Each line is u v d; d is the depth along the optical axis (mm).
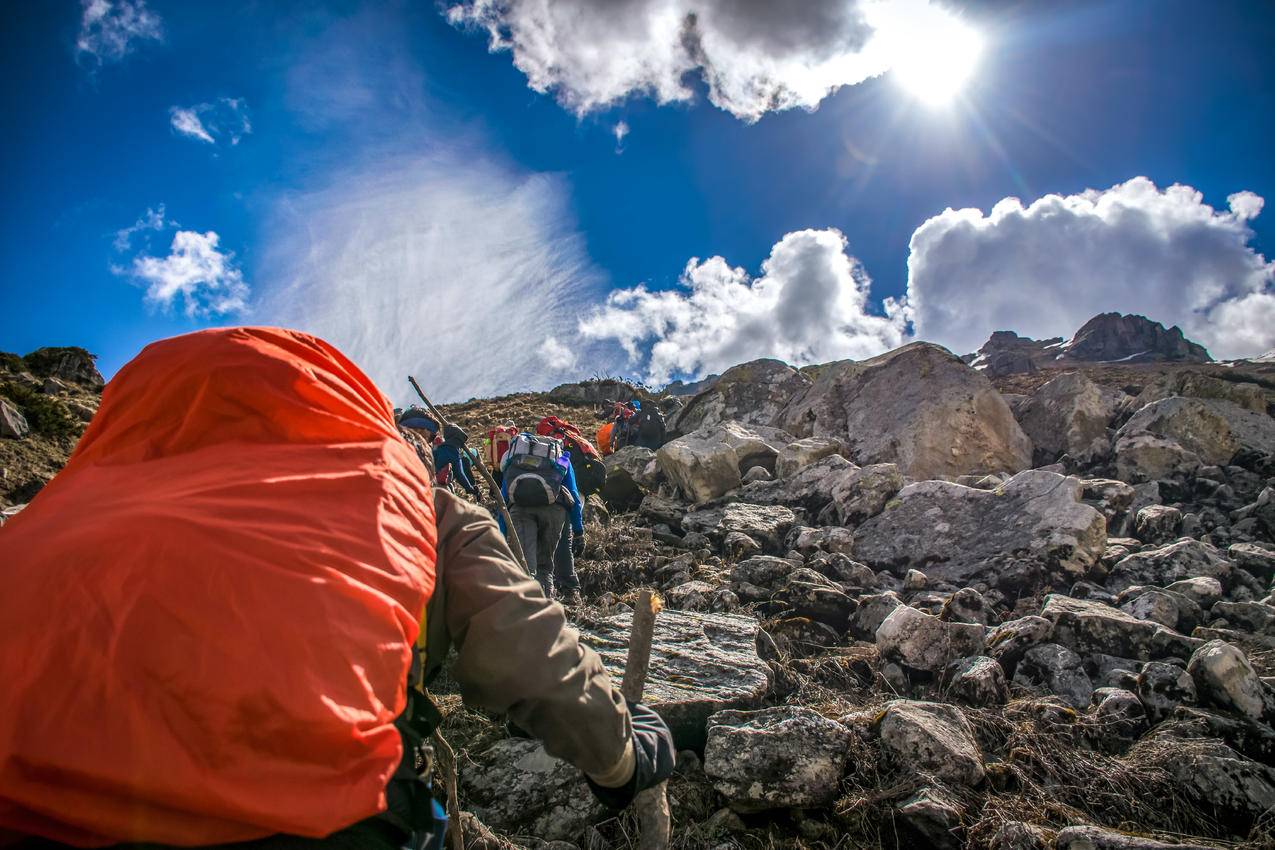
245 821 888
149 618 914
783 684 4270
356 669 978
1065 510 6148
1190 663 3912
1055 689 4168
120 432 1204
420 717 1289
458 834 1732
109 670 884
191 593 936
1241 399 9336
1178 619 4914
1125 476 8141
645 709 1630
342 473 1170
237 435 1193
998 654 4449
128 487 1101
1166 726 3596
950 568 6199
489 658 1300
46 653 889
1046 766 3365
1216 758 3227
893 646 4512
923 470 8992
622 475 9062
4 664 887
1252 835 2973
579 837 3141
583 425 18531
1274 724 3613
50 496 1141
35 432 9195
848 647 4805
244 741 895
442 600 1331
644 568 6621
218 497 1058
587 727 1336
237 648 914
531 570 5711
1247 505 7109
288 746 913
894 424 9672
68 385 11758
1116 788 3246
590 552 7078
